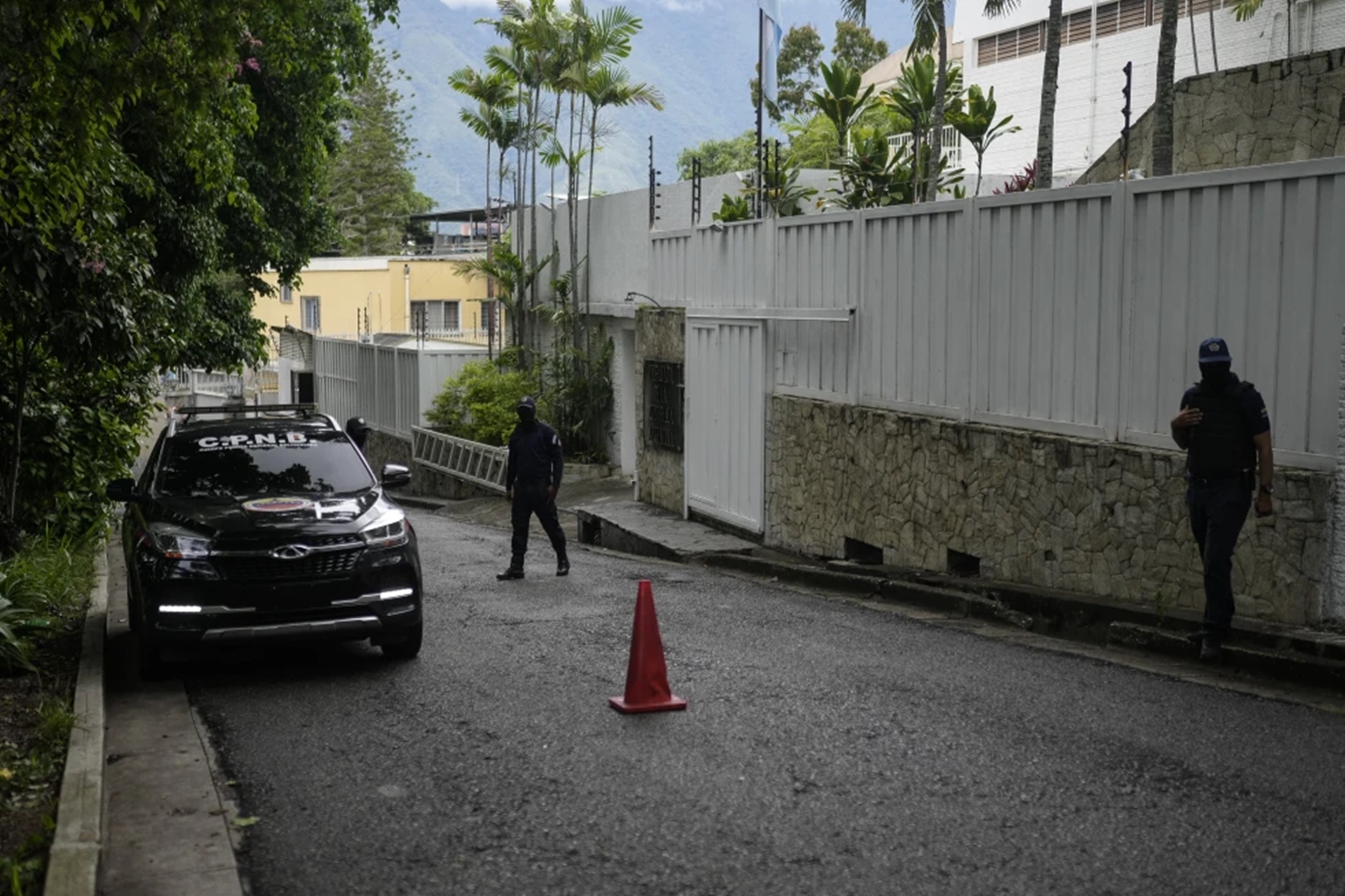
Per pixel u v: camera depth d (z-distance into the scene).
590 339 27.59
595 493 24.25
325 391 43.31
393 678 8.82
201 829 5.83
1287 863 5.06
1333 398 8.37
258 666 9.38
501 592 12.90
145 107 13.61
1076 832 5.46
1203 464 8.31
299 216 25.86
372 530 9.01
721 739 7.02
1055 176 23.78
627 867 5.22
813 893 4.91
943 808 5.81
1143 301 9.98
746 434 16.70
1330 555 8.34
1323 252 8.41
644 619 7.73
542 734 7.22
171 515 9.07
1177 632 8.99
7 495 12.70
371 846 5.56
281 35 14.44
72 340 12.20
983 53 34.03
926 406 12.89
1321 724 7.00
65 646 9.94
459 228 89.06
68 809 5.77
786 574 13.94
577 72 28.53
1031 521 11.23
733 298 17.38
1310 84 14.13
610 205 26.80
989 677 8.39
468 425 30.08
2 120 9.72
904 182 20.36
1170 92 13.96
